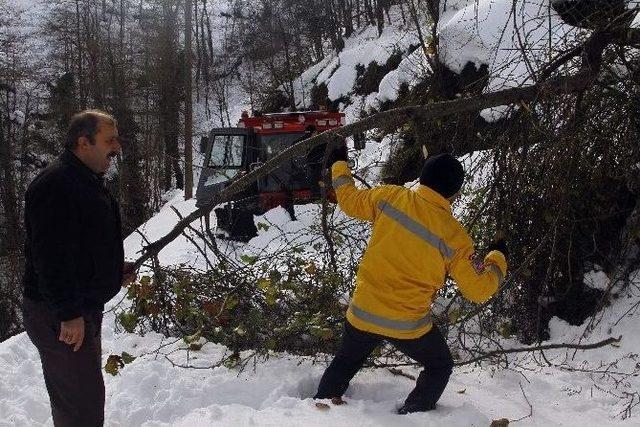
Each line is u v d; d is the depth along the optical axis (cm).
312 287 434
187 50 2262
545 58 425
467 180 449
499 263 305
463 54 812
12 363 403
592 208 439
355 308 320
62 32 3266
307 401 333
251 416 318
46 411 353
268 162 419
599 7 391
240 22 3916
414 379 377
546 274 408
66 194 261
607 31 381
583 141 403
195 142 3048
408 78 885
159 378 372
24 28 3678
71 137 271
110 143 275
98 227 274
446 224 299
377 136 544
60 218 258
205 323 439
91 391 284
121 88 2831
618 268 420
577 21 404
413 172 509
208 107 3688
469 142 453
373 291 312
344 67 2178
